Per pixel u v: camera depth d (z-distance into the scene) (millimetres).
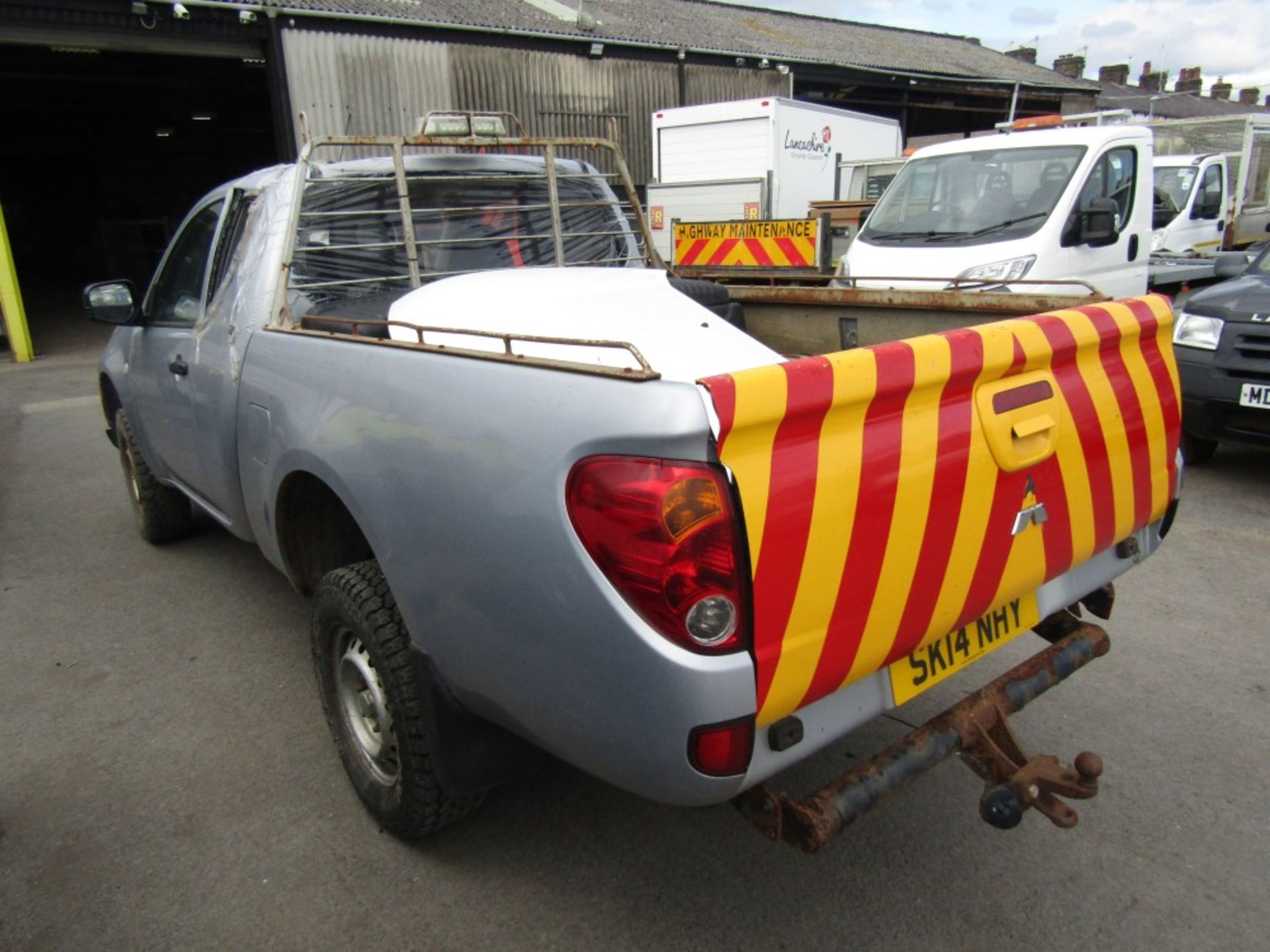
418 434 2271
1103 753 3191
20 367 12102
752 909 2555
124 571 4992
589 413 1839
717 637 1776
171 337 4074
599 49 16031
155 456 4676
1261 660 3781
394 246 3711
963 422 2115
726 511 1737
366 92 13742
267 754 3299
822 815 1995
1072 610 2945
